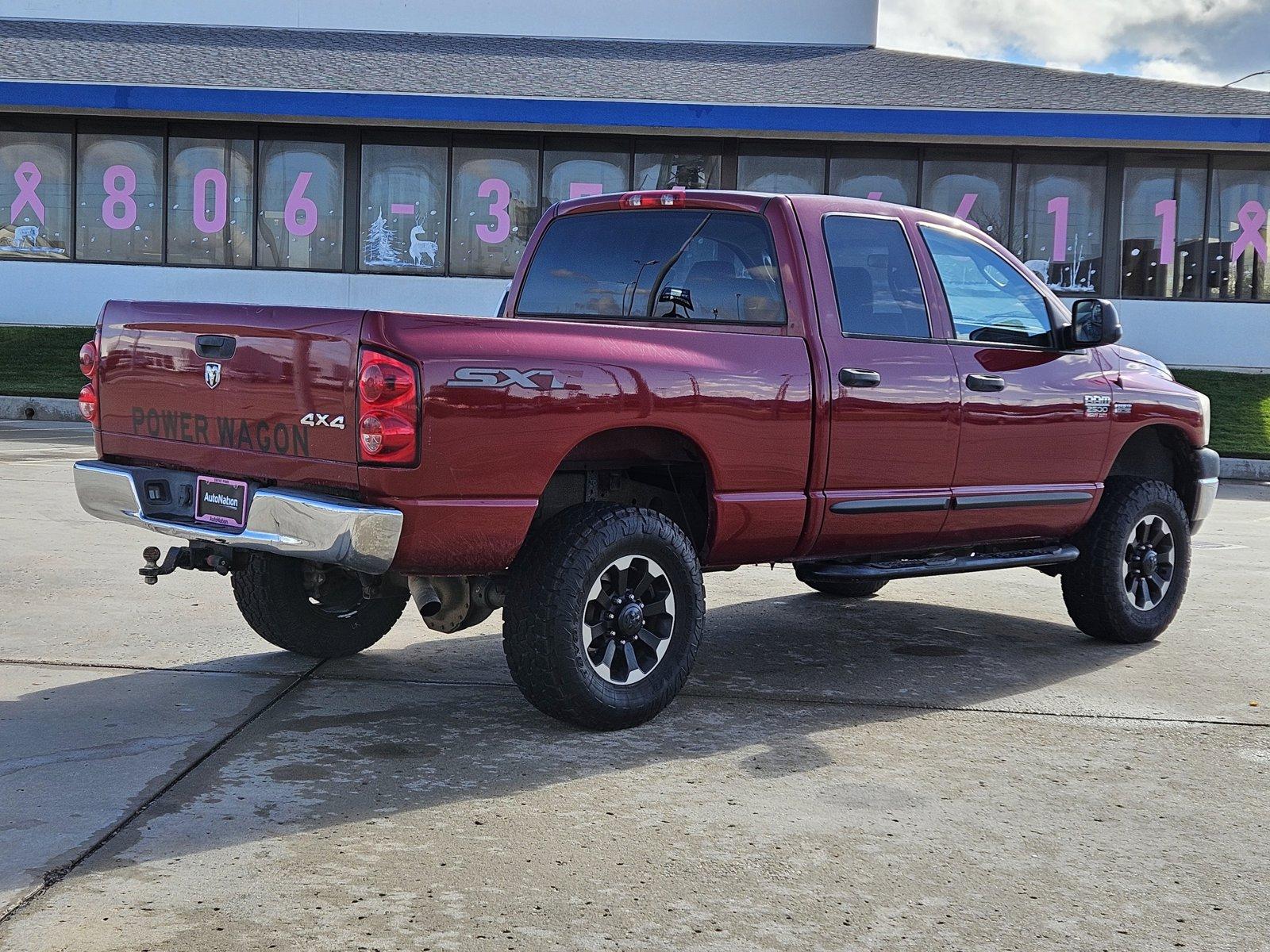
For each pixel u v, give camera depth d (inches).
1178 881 136.0
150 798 151.2
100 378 193.6
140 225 842.8
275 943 115.7
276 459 170.6
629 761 171.5
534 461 170.4
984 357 226.4
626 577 184.7
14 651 217.8
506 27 1005.8
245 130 836.6
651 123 775.7
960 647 248.2
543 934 119.3
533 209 841.5
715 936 119.8
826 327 203.0
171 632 235.6
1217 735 191.8
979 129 768.9
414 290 845.8
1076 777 170.4
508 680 213.0
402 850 138.5
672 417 182.7
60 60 831.1
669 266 214.1
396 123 813.2
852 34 1005.2
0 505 372.2
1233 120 766.5
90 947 114.0
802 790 161.8
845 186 834.2
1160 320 836.6
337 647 221.9
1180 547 259.3
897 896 130.3
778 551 204.2
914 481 215.5
